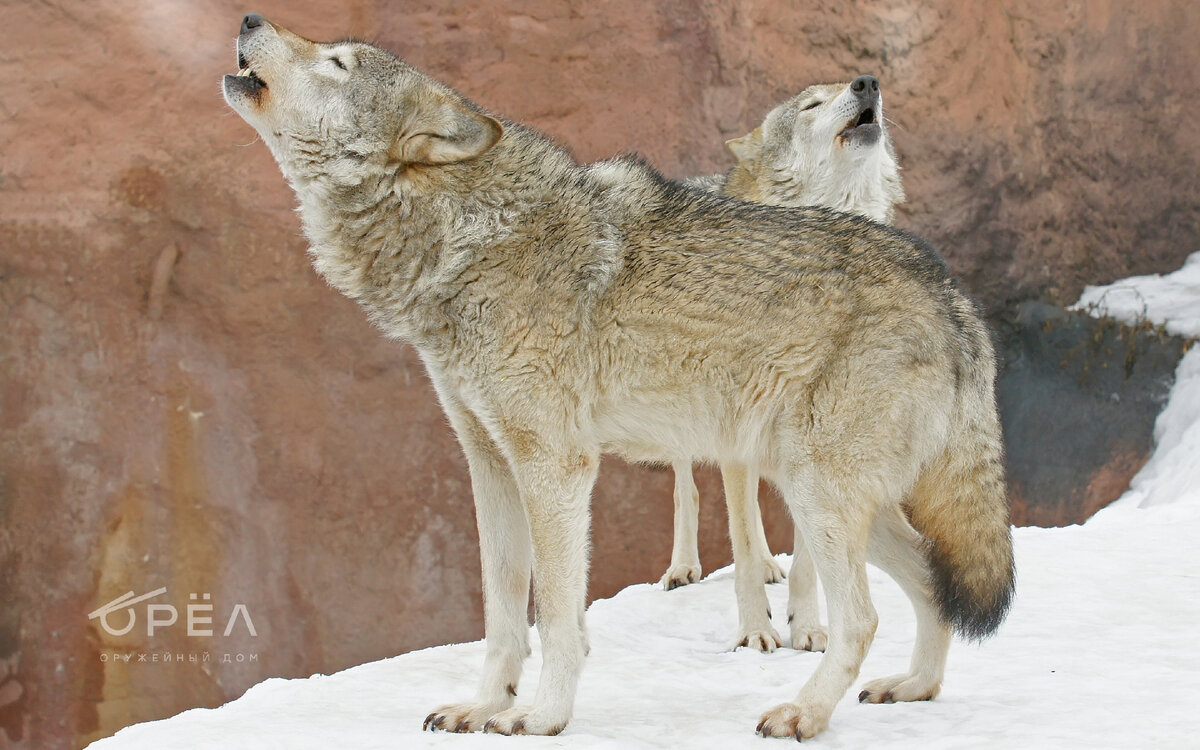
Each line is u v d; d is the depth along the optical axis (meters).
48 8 16.09
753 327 5.90
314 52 6.45
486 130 6.02
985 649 7.31
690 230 6.08
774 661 7.60
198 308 15.97
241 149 16.12
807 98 10.38
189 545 15.78
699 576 10.49
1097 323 18.22
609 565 16.12
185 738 5.87
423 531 16.00
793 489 5.86
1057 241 19.00
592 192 6.20
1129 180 19.34
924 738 5.39
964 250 18.44
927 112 18.33
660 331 5.97
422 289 6.11
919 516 6.07
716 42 17.45
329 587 15.81
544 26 17.16
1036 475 17.69
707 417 6.08
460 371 6.08
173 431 15.84
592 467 6.01
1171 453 16.20
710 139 17.39
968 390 6.00
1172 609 8.16
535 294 5.95
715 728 5.75
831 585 5.74
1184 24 19.36
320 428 15.98
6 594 15.38
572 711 5.82
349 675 7.52
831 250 6.01
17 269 15.76
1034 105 19.06
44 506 15.50
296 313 16.05
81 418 15.67
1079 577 9.20
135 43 16.12
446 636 15.90
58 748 15.30
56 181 15.88
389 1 16.81
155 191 15.97
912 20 18.23
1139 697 5.97
